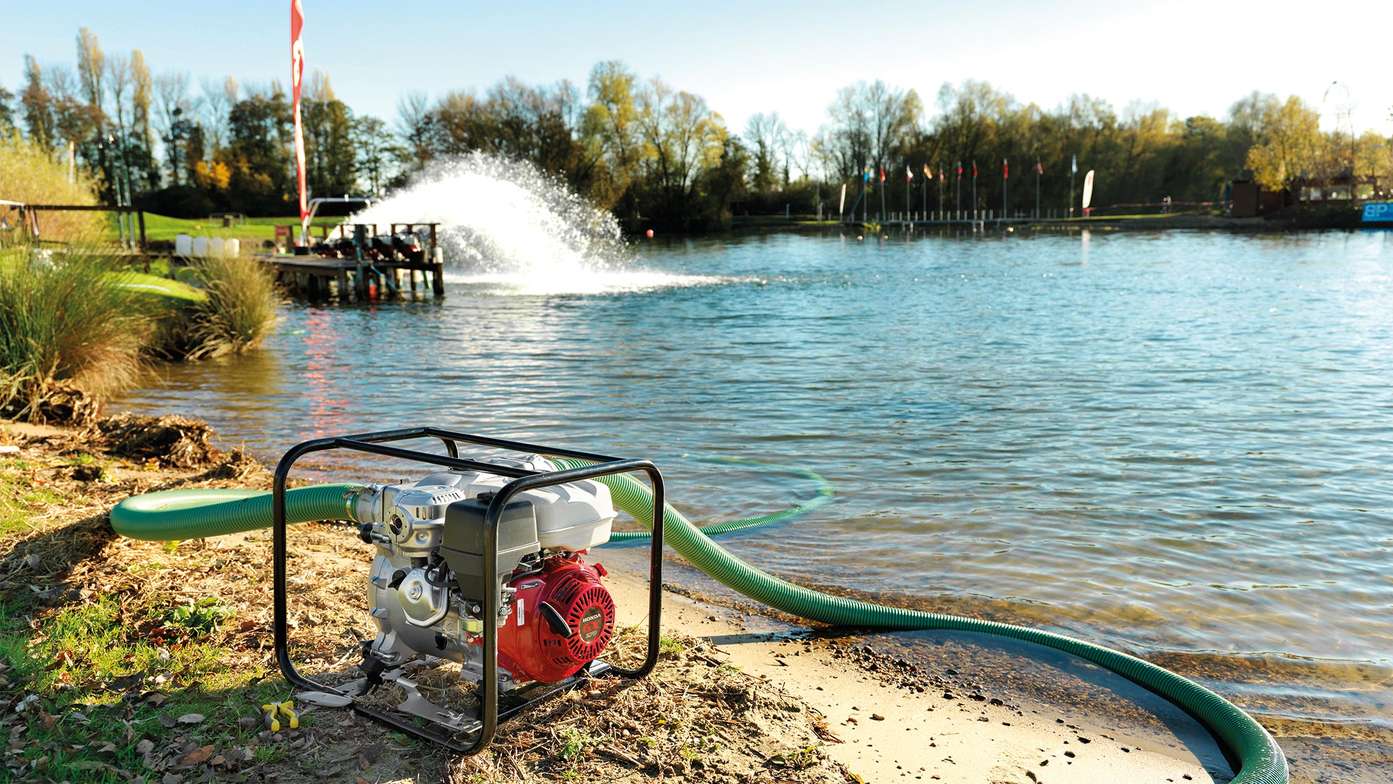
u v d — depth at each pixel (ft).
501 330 62.39
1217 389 39.68
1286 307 70.59
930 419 34.58
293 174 269.64
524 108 249.14
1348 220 240.94
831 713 13.35
